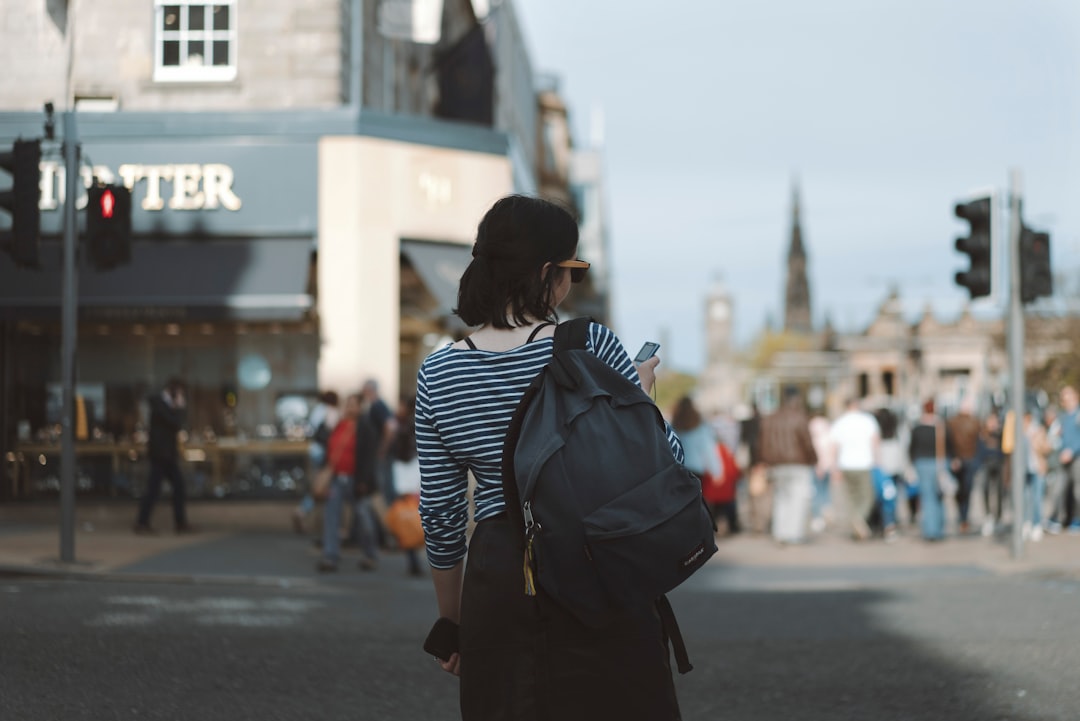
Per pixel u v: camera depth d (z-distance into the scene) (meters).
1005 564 13.13
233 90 17.98
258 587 11.52
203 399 17.55
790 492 17.28
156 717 5.72
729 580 12.79
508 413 2.73
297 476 17.41
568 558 2.48
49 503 17.23
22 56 17.48
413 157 18.14
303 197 17.56
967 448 19.50
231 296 17.00
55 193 17.19
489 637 2.67
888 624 8.96
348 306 17.53
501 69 29.72
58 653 7.19
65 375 12.27
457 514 2.86
